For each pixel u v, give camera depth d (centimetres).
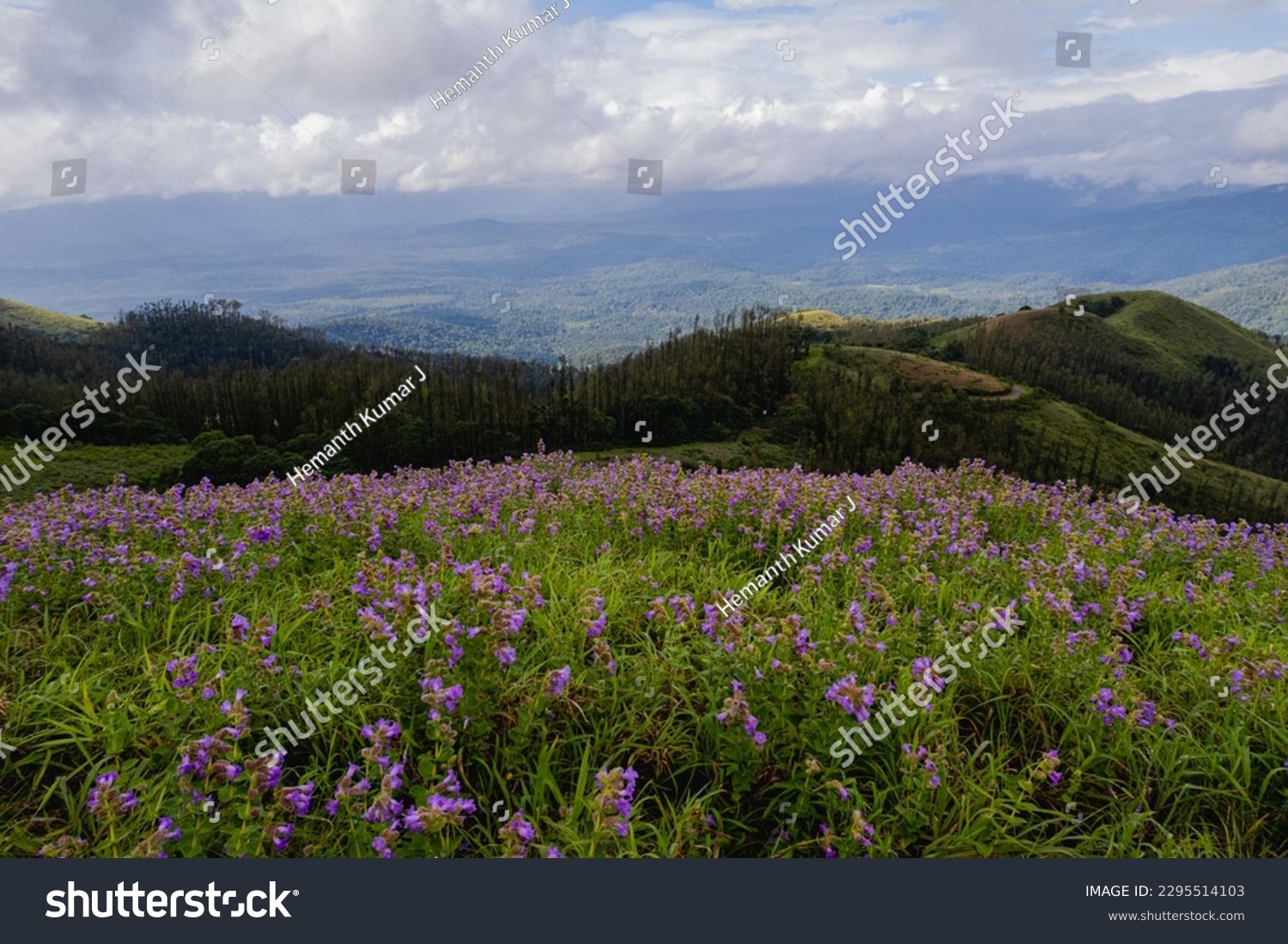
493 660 462
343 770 466
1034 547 912
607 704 504
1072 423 11506
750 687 477
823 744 453
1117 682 556
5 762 457
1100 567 773
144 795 406
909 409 10144
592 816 384
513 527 851
